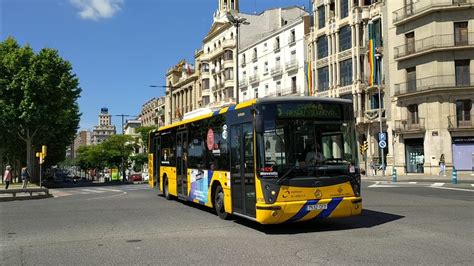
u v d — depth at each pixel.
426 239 8.91
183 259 7.55
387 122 43.88
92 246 8.86
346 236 9.45
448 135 38.66
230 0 75.25
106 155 78.69
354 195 10.17
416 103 41.06
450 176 35.56
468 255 7.46
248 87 66.81
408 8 41.81
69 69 43.81
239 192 10.88
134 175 69.00
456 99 38.72
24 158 54.75
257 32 71.31
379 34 45.25
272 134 9.76
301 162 9.77
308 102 10.06
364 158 45.59
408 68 42.25
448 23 39.09
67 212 14.74
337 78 49.12
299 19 55.62
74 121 52.56
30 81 40.31
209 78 78.69
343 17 48.69
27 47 42.19
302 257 7.53
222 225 11.27
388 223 11.05
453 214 12.45
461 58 38.94
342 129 10.30
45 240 9.65
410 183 27.55
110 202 17.97
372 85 44.53
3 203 19.55
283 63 58.69
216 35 76.00
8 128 41.69
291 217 9.55
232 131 11.34
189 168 15.09
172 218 12.66
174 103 97.44
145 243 9.03
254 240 9.20
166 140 18.33
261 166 9.67
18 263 7.54
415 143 41.28
